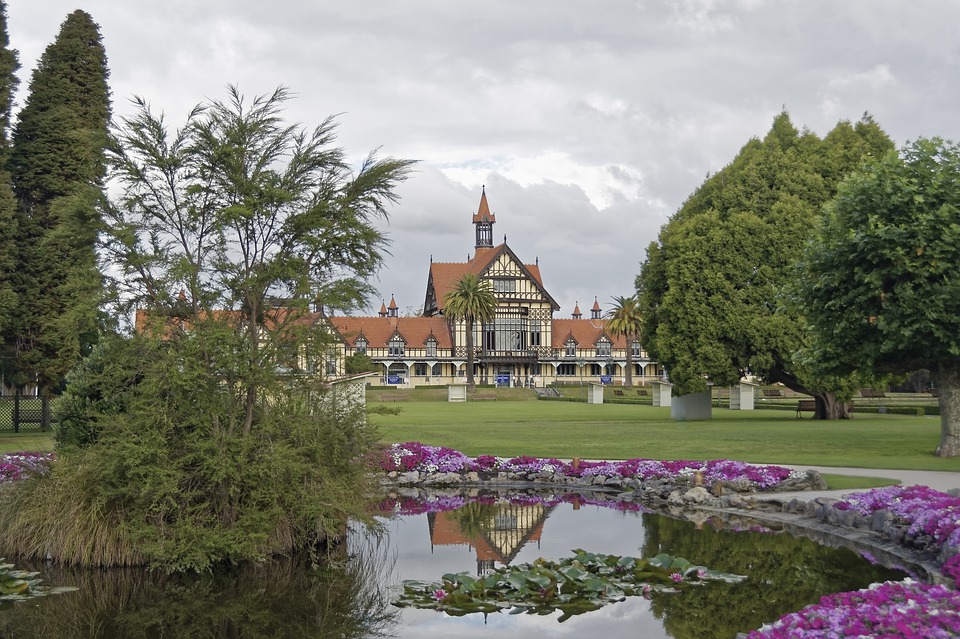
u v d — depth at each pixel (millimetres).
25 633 9664
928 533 12336
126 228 12352
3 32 33562
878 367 25578
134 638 9492
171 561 12047
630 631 9156
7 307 31812
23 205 36938
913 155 24219
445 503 18688
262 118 13305
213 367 12766
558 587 10484
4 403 40094
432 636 9133
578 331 106188
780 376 43594
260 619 10125
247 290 12969
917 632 6551
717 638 8859
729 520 15992
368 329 100188
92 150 12922
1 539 12852
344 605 10562
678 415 43594
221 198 13211
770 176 44688
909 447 26219
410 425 37656
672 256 43625
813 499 15898
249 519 12289
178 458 12477
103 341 13734
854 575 11539
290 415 13125
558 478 21422
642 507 17812
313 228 13242
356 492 13852
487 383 102000
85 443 15039
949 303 22484
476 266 105188
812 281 25750
